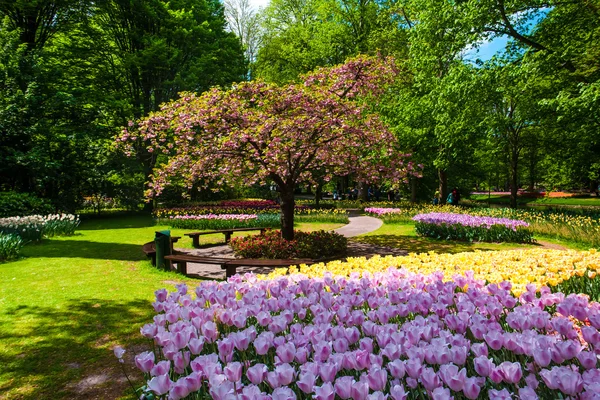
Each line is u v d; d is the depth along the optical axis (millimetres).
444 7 15227
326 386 1558
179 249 12164
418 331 2264
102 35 24156
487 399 1982
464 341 2250
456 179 33719
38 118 18922
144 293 6613
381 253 10703
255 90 9664
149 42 23906
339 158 11727
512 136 23938
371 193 34188
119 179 22891
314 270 5078
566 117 15945
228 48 28531
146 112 25844
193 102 9953
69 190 20844
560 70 15336
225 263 7602
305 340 2373
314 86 10633
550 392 1909
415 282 3959
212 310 2965
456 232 12977
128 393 3441
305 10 32156
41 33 22906
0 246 9102
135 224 18219
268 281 4090
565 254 5969
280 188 10898
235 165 11203
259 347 2137
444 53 16891
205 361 2027
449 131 17453
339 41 28422
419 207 22844
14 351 4355
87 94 21547
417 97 21750
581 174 25359
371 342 2152
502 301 3084
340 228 17172
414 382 1822
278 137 9469
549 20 14516
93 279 7496
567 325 2328
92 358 4172
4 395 3451
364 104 12617
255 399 1677
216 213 20656
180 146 10867
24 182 19125
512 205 24266
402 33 24297
